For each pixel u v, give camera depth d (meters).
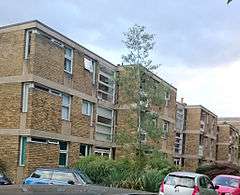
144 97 28.23
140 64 28.30
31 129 25.16
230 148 65.88
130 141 27.80
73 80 29.77
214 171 36.16
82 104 31.11
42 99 26.11
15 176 25.20
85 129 31.42
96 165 24.59
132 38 28.50
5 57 26.44
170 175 17.73
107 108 34.84
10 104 25.97
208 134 57.84
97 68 32.91
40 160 25.72
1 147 25.92
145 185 22.48
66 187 3.97
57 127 27.66
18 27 26.17
